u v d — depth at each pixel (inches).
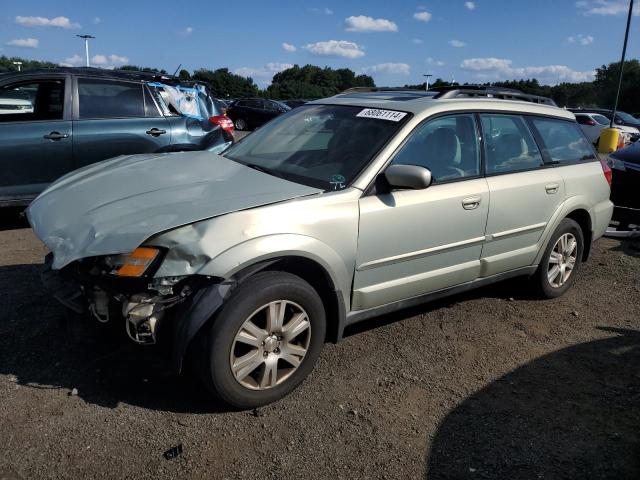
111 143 242.5
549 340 159.9
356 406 121.9
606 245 263.7
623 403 128.9
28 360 129.9
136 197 118.7
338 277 124.1
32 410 112.3
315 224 118.2
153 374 127.2
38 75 235.8
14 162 226.7
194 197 116.6
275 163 145.3
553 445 112.7
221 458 103.3
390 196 131.8
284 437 110.2
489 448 110.8
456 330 161.9
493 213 154.6
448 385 132.8
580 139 193.3
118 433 107.7
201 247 103.9
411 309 174.2
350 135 143.7
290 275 116.5
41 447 102.5
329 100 170.1
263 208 113.6
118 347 136.6
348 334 155.2
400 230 133.2
